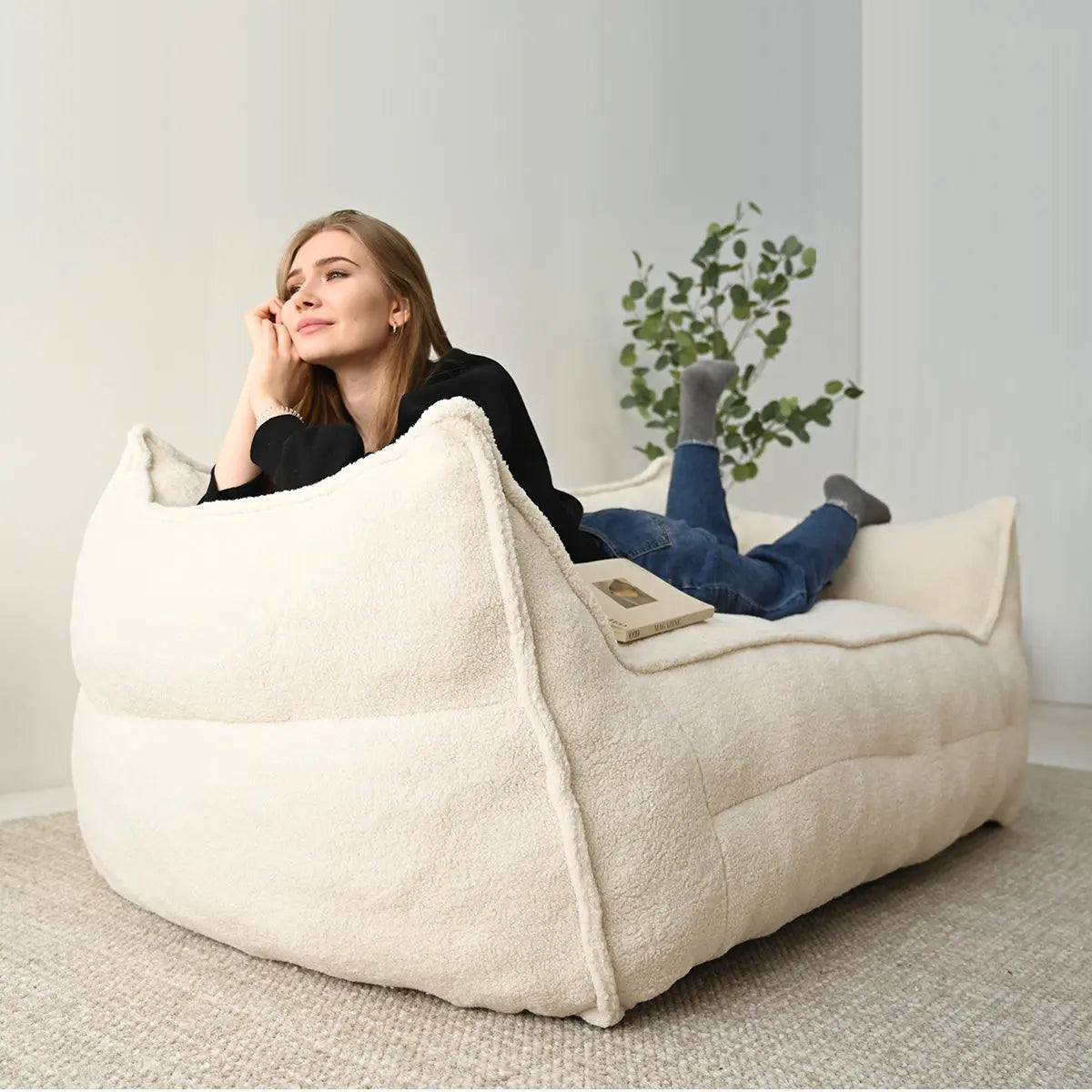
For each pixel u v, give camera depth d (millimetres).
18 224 2289
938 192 4277
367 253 1791
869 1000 1220
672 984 1175
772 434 3479
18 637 2312
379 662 1118
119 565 1407
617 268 3600
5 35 2268
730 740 1244
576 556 1673
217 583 1242
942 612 2059
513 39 3271
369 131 2896
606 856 1095
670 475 2453
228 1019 1145
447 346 1911
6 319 2277
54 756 2369
